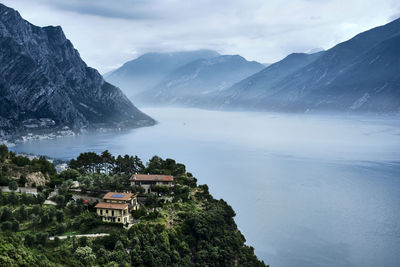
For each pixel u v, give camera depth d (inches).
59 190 4773.6
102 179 5103.3
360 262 5890.8
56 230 3752.5
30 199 4394.7
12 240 3115.2
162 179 5408.5
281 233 6993.1
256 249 6309.1
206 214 4849.9
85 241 3592.5
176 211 4872.0
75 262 3171.8
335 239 6752.0
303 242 6628.9
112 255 3452.3
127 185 5334.6
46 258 3090.6
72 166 6471.5
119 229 3981.3
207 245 4478.3
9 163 5615.2
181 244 4224.9
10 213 3826.3
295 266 5757.9
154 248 3841.0
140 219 4325.8
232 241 4773.6
